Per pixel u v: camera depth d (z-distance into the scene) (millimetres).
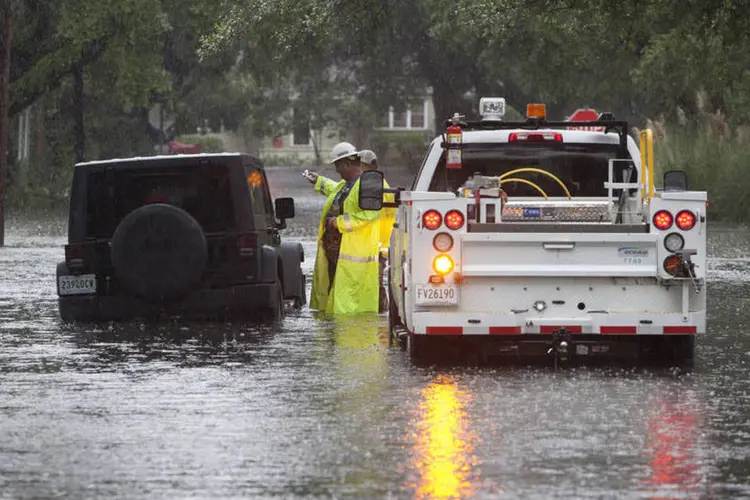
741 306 40812
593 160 31719
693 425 21438
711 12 54656
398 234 31938
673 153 94312
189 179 36781
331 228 40469
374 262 39688
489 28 65438
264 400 23906
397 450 19484
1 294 45312
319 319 38219
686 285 27844
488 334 27781
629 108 138250
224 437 20453
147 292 36031
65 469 18297
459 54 138750
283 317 38812
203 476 17859
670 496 16766
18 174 122312
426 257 27844
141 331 35062
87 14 112625
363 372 27391
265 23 88875
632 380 26312
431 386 25516
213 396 24344
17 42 116250
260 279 36938
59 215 111000
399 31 142125
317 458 18953
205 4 117750
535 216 29641
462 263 27844
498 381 26156
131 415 22391
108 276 36906
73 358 29703
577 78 117438
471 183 29141
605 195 31719
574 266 27797
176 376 26891
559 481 17516
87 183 36969
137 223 35875
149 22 115062
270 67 130875
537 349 28156
